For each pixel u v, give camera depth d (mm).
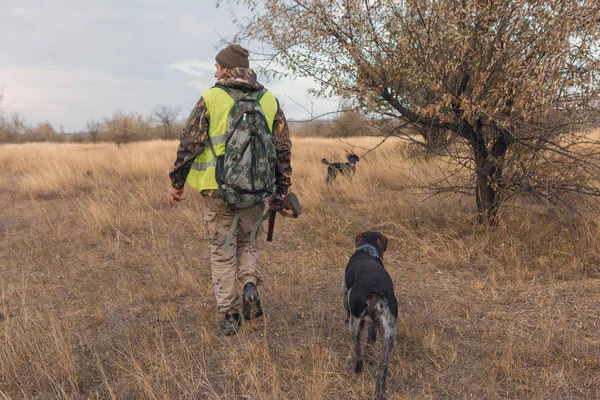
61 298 3801
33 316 3471
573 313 3330
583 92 3947
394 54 4547
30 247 5305
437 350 2896
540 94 3836
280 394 2430
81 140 41750
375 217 5914
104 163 11820
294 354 2879
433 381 2609
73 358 2764
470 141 4961
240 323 3219
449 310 3488
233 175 2748
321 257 4727
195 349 2980
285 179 3113
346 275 2973
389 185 7703
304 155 11969
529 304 3523
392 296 2562
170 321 3395
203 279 4230
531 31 4082
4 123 40906
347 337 3127
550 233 4766
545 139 4402
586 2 3719
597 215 4785
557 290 3709
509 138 4676
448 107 4562
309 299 3744
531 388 2508
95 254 4996
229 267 3084
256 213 3074
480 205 5203
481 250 4492
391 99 4867
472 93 4469
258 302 3021
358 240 3301
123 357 2906
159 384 2588
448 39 4320
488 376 2641
